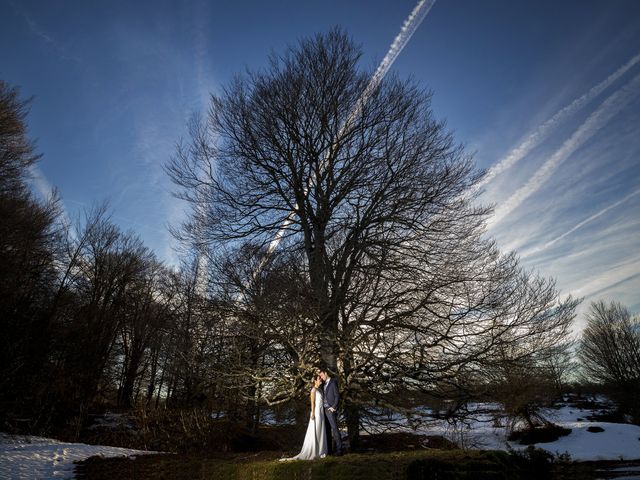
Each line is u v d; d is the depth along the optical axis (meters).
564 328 13.94
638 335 50.62
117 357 35.66
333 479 6.12
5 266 23.83
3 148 27.06
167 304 31.55
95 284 33.88
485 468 5.34
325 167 16.75
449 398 14.27
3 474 11.63
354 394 13.98
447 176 15.05
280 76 17.47
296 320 13.24
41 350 25.25
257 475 8.07
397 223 15.12
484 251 14.57
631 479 15.59
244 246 15.80
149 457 14.27
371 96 16.58
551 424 27.25
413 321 14.13
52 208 30.16
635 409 43.25
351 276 14.75
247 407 18.70
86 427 24.53
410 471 5.34
